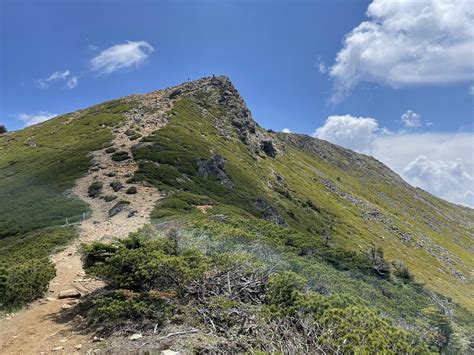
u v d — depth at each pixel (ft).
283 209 235.40
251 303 32.17
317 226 251.19
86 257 43.47
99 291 41.32
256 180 253.03
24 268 45.93
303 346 23.58
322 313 28.17
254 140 339.77
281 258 51.26
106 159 191.93
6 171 213.87
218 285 34.22
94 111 334.03
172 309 31.19
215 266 36.42
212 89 363.76
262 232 81.15
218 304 29.96
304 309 28.68
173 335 27.30
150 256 37.22
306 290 35.60
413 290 89.92
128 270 37.70
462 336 47.06
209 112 324.39
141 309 30.91
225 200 178.19
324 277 51.37
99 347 28.17
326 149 617.62
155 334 28.37
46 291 45.85
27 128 360.07
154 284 35.70
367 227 337.93
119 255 37.93
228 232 54.65
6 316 37.81
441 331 45.91
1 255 83.71
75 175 175.63
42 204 142.72
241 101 362.74
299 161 436.76
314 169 442.50
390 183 625.00
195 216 97.30
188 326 28.81
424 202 623.77
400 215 483.10
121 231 94.48
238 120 328.29
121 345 27.27
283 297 31.30
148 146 207.41
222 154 244.63
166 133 233.35
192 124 283.38
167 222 87.20
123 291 33.73
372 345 23.56
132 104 329.52
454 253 410.31
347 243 250.37
